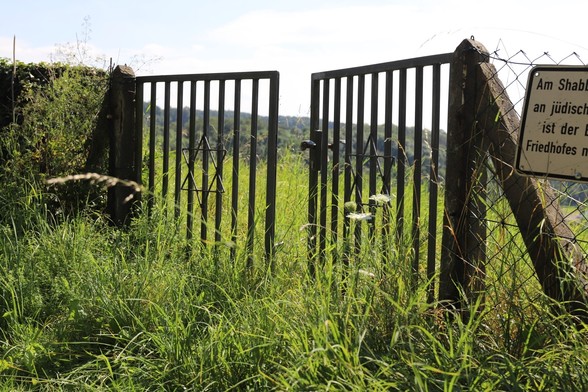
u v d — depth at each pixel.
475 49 3.86
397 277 3.72
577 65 3.30
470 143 3.89
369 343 3.45
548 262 3.50
